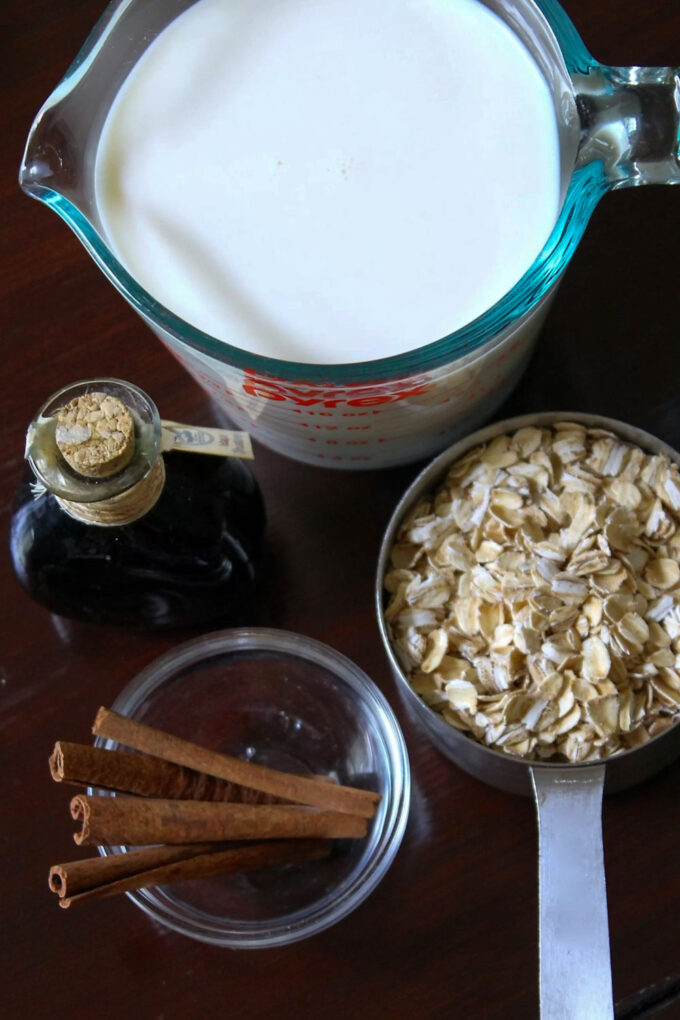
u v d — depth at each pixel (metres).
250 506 0.47
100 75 0.44
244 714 0.50
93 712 0.48
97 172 0.44
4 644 0.49
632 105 0.42
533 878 0.46
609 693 0.45
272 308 0.43
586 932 0.43
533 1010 0.45
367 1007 0.46
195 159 0.44
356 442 0.46
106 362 0.50
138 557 0.45
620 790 0.47
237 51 0.45
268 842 0.46
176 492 0.45
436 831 0.47
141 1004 0.46
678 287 0.50
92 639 0.49
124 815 0.43
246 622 0.49
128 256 0.44
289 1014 0.46
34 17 0.52
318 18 0.45
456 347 0.40
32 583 0.46
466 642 0.46
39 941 0.47
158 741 0.45
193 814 0.44
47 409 0.43
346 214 0.43
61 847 0.47
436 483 0.48
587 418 0.47
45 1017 0.46
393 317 0.43
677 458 0.46
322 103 0.44
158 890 0.47
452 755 0.46
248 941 0.46
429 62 0.44
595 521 0.46
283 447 0.48
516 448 0.47
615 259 0.50
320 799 0.46
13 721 0.48
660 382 0.49
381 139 0.44
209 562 0.46
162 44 0.45
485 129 0.43
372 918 0.46
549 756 0.46
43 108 0.43
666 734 0.42
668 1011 0.45
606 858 0.46
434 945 0.46
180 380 0.50
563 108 0.43
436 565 0.47
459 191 0.43
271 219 0.43
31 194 0.43
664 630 0.46
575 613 0.45
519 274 0.42
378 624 0.47
